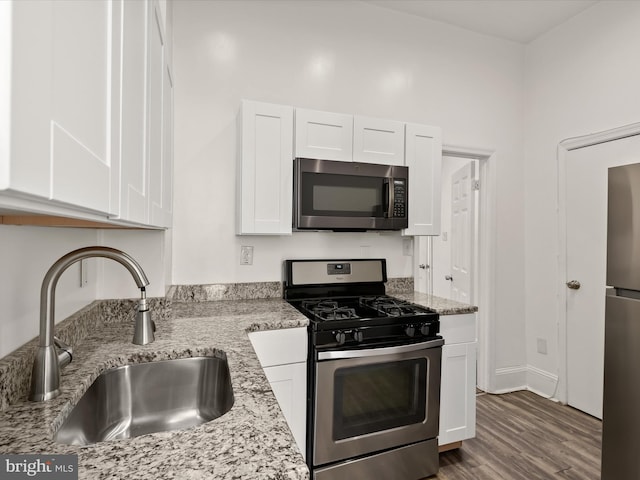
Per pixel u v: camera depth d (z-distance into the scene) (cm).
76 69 45
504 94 289
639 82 221
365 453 169
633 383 158
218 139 210
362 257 244
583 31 252
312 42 232
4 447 62
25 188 32
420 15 259
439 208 228
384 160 213
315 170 193
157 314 163
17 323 89
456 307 196
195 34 206
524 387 290
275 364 159
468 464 192
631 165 162
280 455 61
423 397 181
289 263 217
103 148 57
